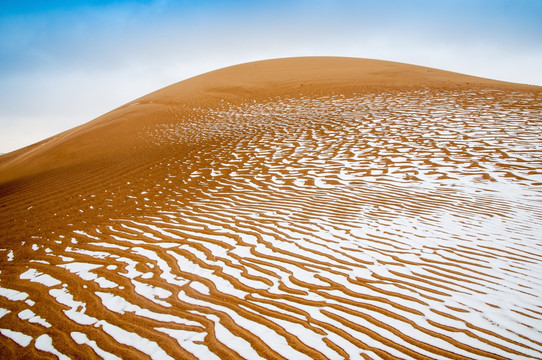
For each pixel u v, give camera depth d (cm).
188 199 673
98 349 254
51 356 248
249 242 455
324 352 245
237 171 855
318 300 314
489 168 741
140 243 466
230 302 314
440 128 1058
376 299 312
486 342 250
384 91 1722
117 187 795
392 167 795
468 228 479
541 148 819
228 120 1582
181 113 1861
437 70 2383
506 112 1159
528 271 355
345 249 423
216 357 242
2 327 285
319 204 605
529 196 596
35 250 457
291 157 930
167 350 251
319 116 1395
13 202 752
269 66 2869
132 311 303
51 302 322
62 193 785
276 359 238
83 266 400
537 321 271
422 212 548
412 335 261
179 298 323
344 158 883
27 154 1809
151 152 1162
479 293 315
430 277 349
